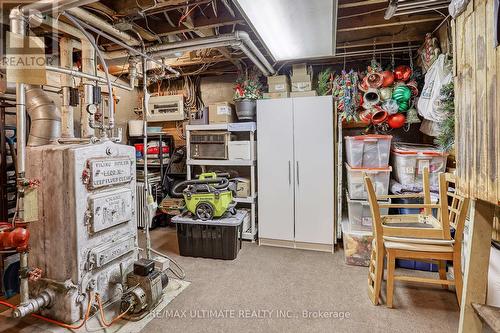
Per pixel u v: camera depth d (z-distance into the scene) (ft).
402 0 6.85
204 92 14.98
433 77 8.39
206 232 10.11
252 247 11.39
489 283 5.63
